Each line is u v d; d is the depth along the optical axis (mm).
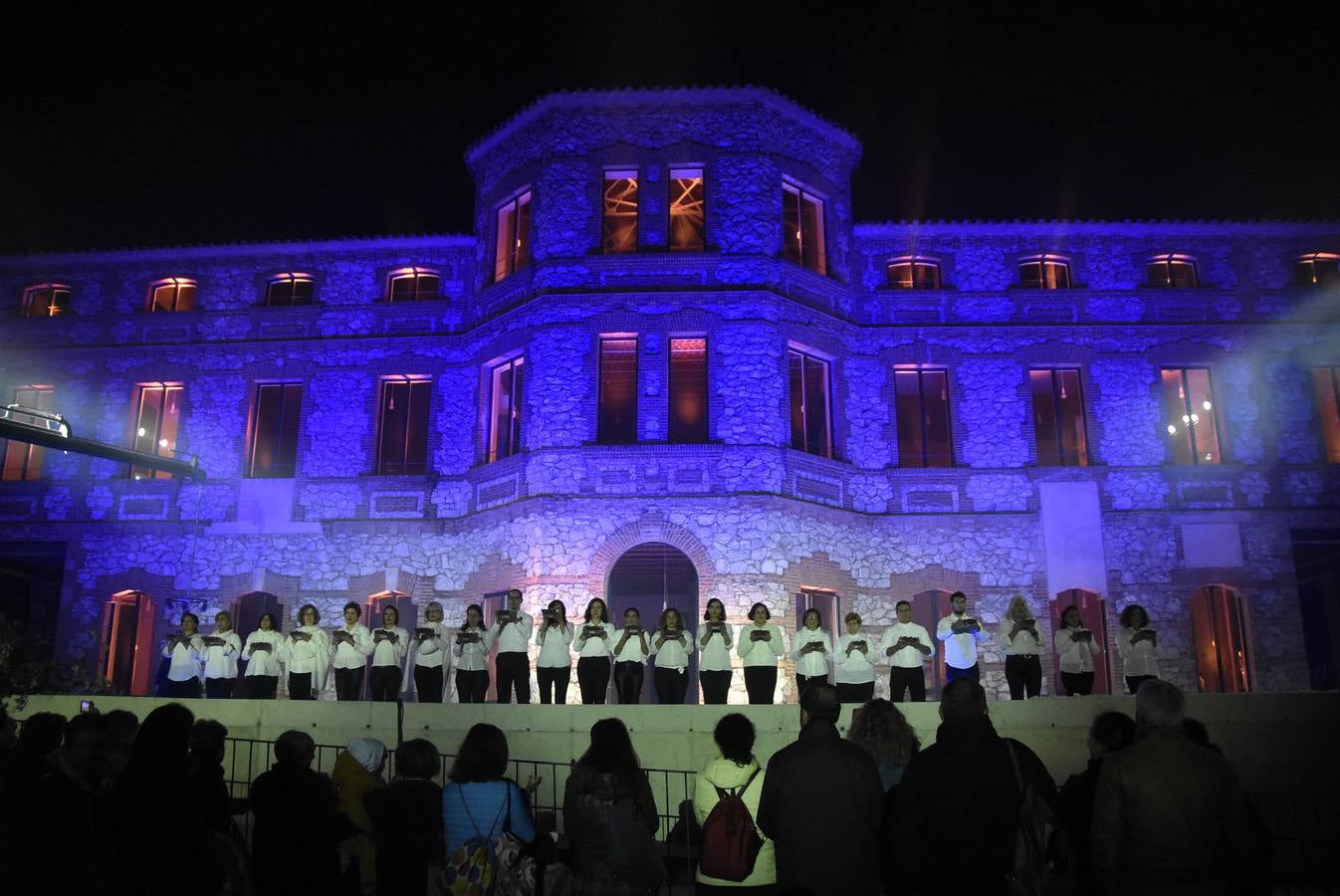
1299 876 12008
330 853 7152
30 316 26250
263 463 24719
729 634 15930
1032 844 6211
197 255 25844
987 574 23031
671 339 22297
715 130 23188
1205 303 24859
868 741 8414
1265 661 22844
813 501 21891
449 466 23938
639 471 21312
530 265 23047
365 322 25094
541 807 13508
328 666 17625
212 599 23859
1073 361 24344
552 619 16375
